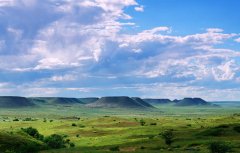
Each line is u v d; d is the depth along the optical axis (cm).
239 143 12825
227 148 11038
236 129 16562
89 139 18012
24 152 12225
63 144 15375
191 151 11238
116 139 17112
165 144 13712
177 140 14788
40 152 11956
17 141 12900
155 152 10950
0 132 13638
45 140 15238
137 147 13225
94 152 11188
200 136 15525
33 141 13638
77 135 19950
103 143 16125
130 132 19850
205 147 12406
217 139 14462
